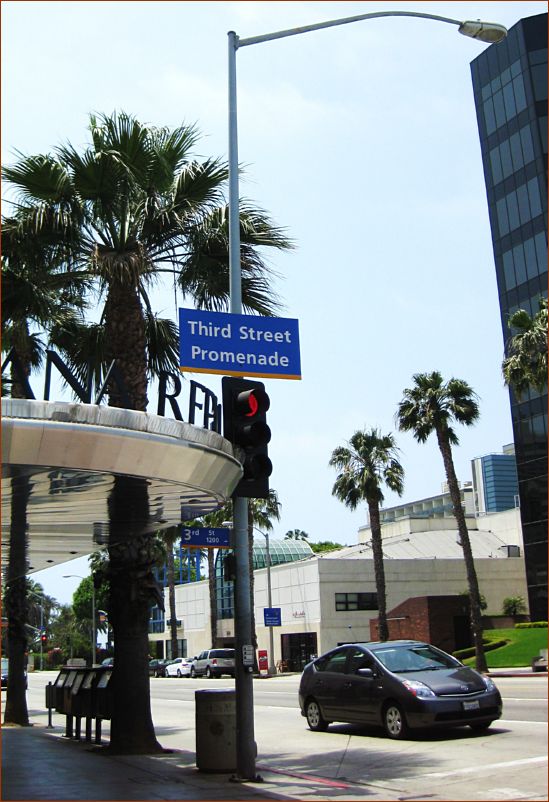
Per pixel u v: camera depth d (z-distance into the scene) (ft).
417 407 134.41
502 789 31.17
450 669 47.09
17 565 58.95
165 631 269.23
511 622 170.50
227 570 35.06
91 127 47.42
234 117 40.16
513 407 178.70
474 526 223.92
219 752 36.40
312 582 179.93
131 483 31.07
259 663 173.78
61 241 46.73
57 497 33.55
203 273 49.88
